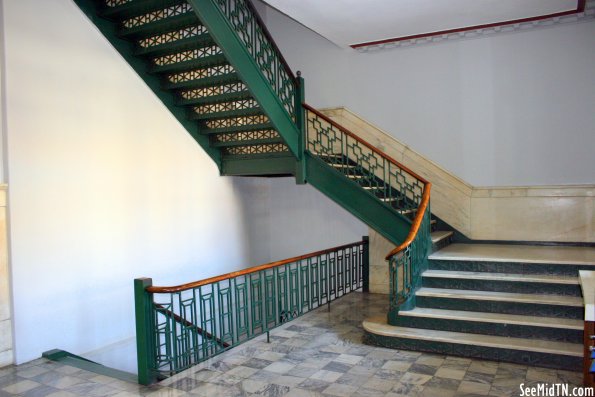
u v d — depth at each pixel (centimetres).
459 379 409
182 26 528
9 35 464
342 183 614
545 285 510
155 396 387
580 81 675
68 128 516
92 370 452
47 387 409
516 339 462
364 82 835
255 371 438
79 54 527
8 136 462
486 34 729
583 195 645
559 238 660
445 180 712
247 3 538
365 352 486
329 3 596
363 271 763
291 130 612
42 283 490
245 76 525
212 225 724
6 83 462
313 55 877
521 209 680
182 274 665
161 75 609
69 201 517
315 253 611
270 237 904
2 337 458
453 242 716
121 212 575
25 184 476
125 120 579
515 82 717
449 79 765
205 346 454
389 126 816
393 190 716
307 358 470
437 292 533
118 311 571
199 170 694
